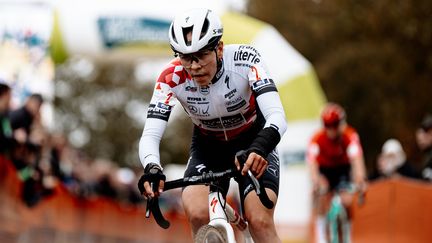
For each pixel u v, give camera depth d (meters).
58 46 31.28
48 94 31.42
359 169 21.36
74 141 107.75
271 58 31.02
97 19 30.95
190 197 10.60
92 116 110.00
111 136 108.69
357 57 56.59
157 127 10.52
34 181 20.25
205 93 10.74
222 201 9.90
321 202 23.34
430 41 54.00
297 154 31.14
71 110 106.56
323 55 62.47
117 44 31.20
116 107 109.88
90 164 31.23
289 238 30.98
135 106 112.94
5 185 18.31
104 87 108.00
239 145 11.48
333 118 21.80
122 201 34.50
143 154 10.25
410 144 56.81
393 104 56.03
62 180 24.16
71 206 24.58
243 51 10.84
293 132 31.12
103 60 31.97
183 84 10.74
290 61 31.14
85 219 25.98
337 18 58.16
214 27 9.84
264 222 10.27
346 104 60.41
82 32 31.03
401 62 55.16
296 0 64.06
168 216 34.12
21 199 19.80
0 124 18.58
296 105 30.95
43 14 31.20
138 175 40.22
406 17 53.78
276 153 11.12
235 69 10.73
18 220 19.17
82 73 107.25
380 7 54.72
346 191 22.47
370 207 23.64
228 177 10.06
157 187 9.80
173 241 34.59
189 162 11.42
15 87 30.83
